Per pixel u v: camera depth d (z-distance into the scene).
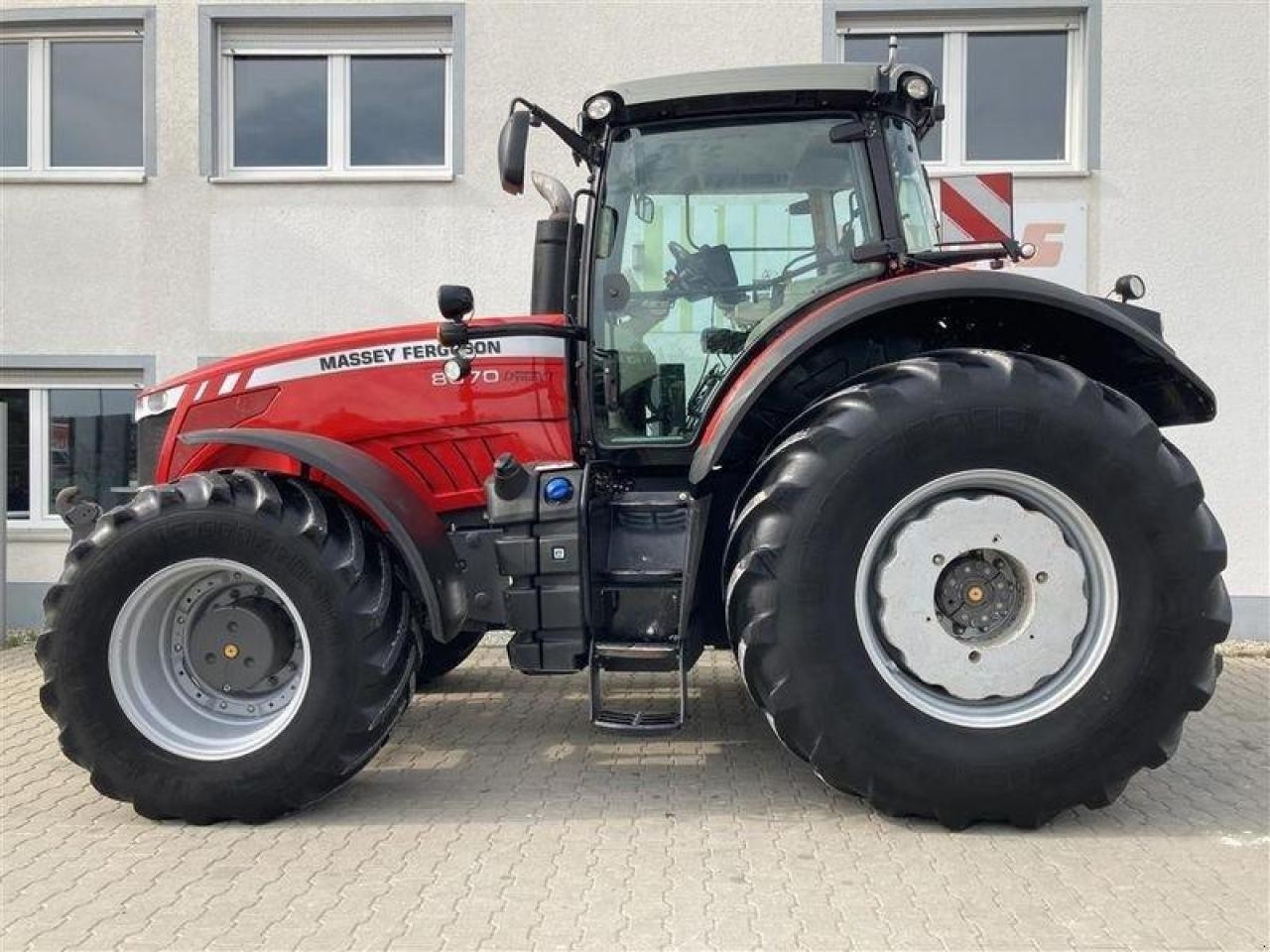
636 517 3.62
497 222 6.74
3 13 6.93
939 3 6.54
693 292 3.72
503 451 3.80
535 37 6.66
